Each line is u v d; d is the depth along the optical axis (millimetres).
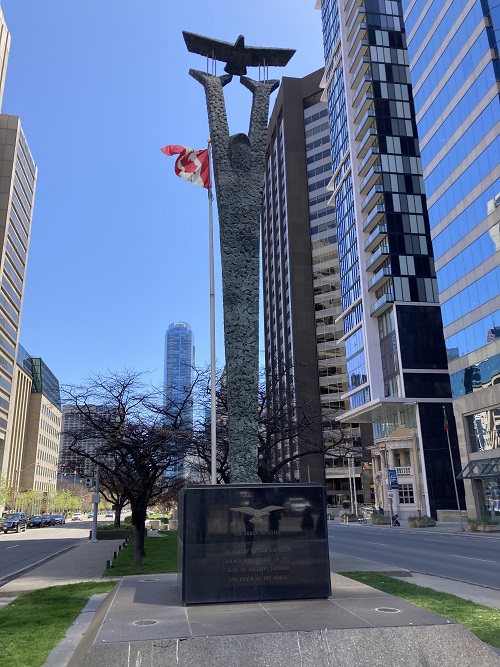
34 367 119375
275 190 115938
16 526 47844
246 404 10773
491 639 7441
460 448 44094
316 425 29000
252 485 8414
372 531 42094
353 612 7008
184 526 8094
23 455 111938
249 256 11336
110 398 20172
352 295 69062
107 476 30953
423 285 58594
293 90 110875
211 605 7684
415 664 5926
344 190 74562
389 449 58812
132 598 8180
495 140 39688
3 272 84812
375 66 66750
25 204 96875
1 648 7562
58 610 10352
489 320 40281
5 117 90000
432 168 49750
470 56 43250
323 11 89938
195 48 12586
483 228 41219
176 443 19562
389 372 59219
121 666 5613
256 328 11102
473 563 18609
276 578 8094
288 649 5902
